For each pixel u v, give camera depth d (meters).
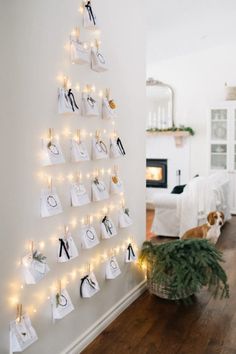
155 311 3.13
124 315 3.07
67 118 2.39
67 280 2.44
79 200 2.42
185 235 4.65
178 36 6.18
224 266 4.24
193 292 3.27
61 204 2.35
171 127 7.92
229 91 7.25
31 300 2.11
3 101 1.88
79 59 2.38
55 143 2.24
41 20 2.12
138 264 3.45
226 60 7.49
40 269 2.06
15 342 1.92
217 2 4.83
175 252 3.15
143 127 3.53
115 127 3.01
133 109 3.31
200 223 5.32
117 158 3.05
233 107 7.11
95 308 2.77
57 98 2.28
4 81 1.88
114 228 2.89
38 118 2.13
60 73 2.30
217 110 7.28
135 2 3.29
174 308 3.19
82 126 2.56
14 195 1.97
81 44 2.44
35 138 2.11
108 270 2.88
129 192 3.28
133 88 3.29
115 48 2.96
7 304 1.94
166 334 2.76
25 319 2.03
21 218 2.03
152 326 2.88
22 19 1.98
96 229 2.77
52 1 2.21
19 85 1.98
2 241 1.90
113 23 2.92
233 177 7.22
